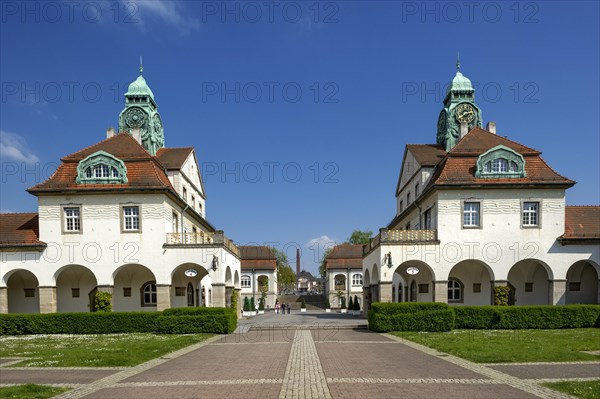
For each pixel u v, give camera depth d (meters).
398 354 15.27
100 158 28.67
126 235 27.92
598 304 26.36
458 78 37.28
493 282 26.95
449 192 27.45
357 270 71.88
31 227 29.16
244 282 72.12
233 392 9.81
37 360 14.83
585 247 27.14
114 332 24.48
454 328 23.52
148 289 30.97
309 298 81.62
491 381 10.75
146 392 9.96
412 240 27.03
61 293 29.95
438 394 9.50
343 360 14.04
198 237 30.33
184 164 35.50
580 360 13.66
